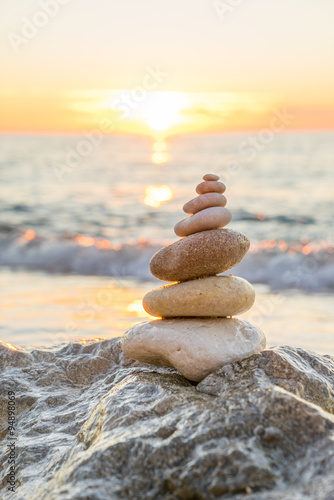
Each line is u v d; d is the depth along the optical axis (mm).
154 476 514
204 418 557
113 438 558
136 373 709
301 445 522
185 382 688
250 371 641
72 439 668
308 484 475
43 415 722
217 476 497
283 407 548
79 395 761
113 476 520
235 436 533
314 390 641
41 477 605
